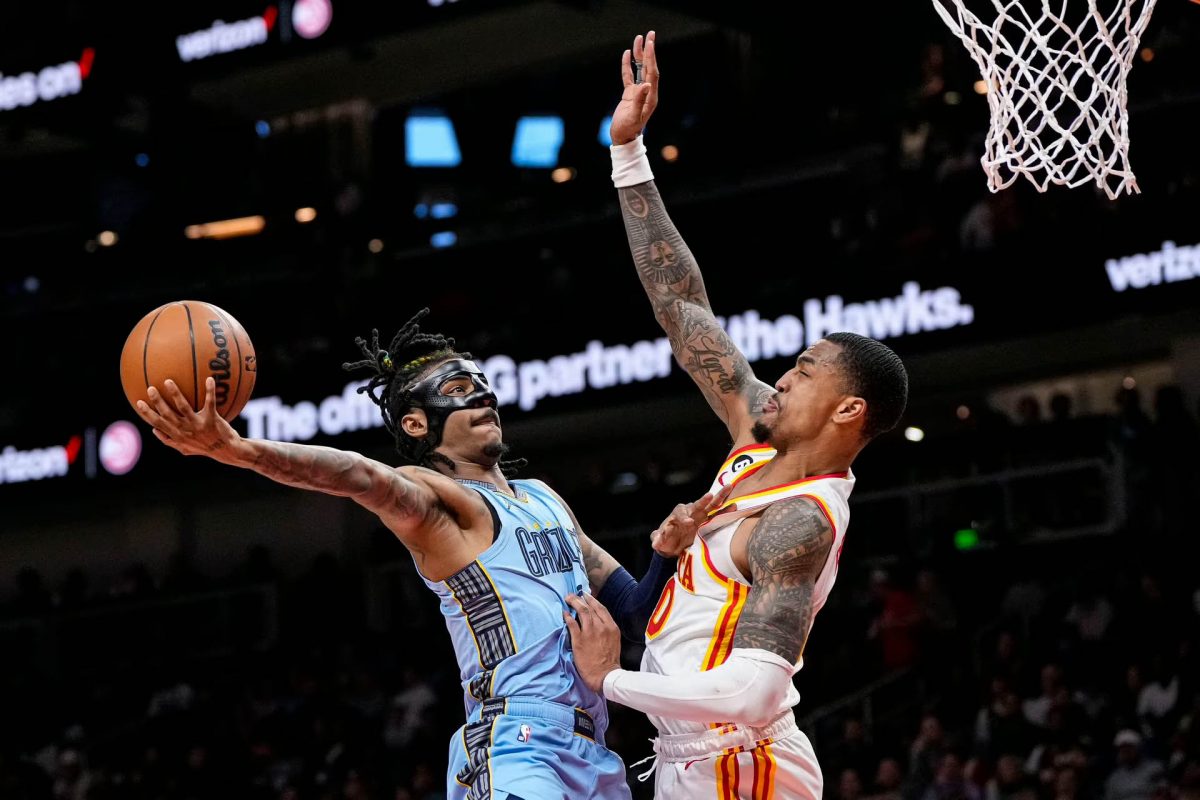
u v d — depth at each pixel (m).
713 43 15.92
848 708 10.93
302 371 14.55
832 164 14.18
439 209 17.20
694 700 3.26
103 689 14.28
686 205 14.70
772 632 3.29
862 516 12.31
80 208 17.23
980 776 9.48
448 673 12.90
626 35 15.71
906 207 13.02
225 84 16.31
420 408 3.72
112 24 15.12
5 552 17.00
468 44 15.67
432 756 11.90
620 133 4.07
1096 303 12.03
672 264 4.05
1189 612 10.37
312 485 3.24
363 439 14.25
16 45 15.42
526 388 14.03
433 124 17.05
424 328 14.81
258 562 14.66
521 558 3.58
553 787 3.42
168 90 15.03
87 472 15.14
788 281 13.36
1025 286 12.23
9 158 17.27
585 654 3.49
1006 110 4.27
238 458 3.13
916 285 12.59
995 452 12.11
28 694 14.30
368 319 14.91
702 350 3.95
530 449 15.55
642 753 10.88
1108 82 4.25
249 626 14.29
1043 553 11.46
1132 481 11.44
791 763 3.51
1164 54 12.34
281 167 16.73
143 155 16.52
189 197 16.73
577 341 13.88
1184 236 11.79
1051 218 12.24
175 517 16.45
